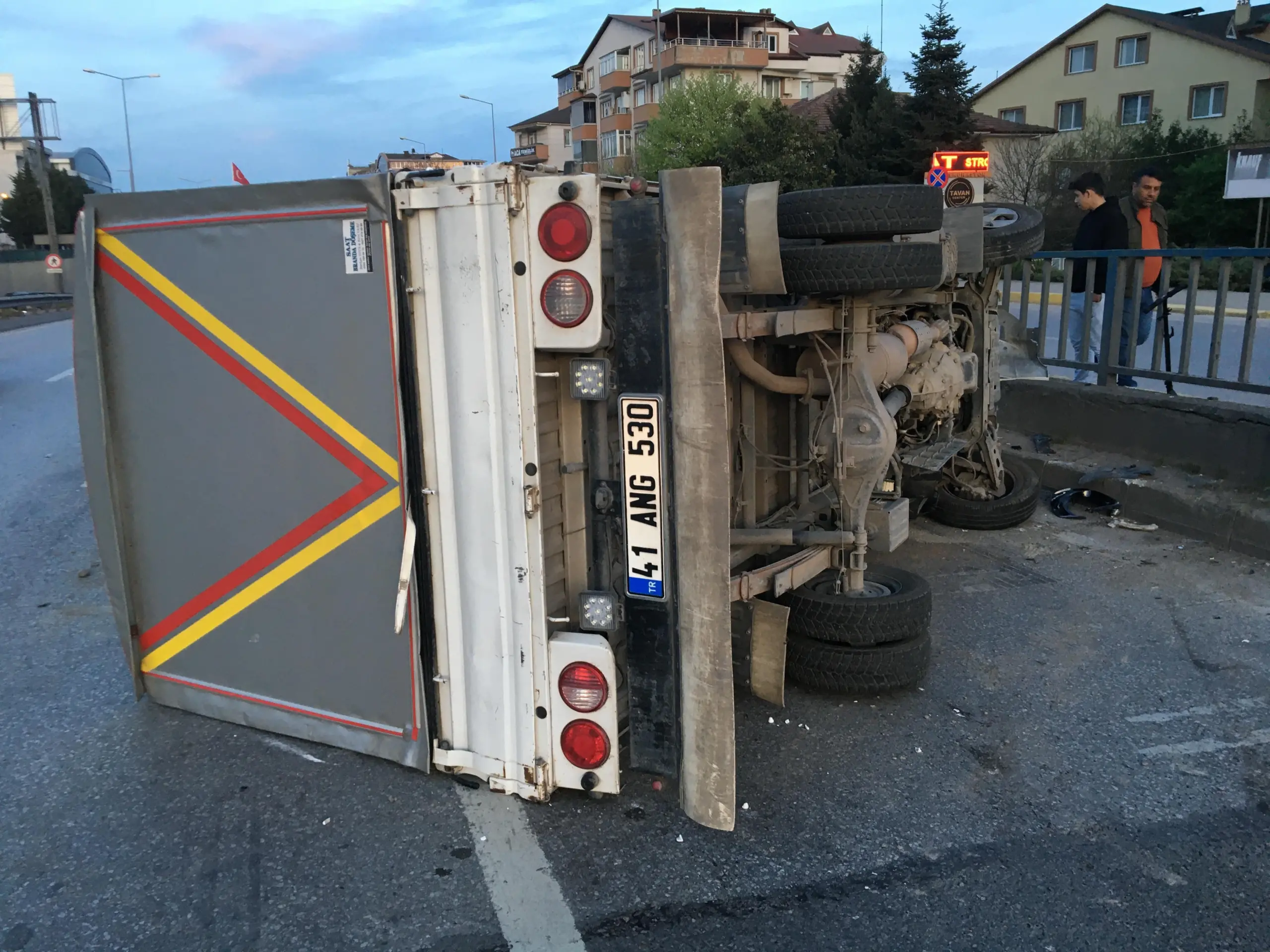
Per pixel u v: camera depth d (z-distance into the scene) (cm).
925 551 605
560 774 324
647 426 290
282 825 327
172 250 351
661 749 312
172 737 387
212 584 380
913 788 347
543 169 298
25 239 6850
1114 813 330
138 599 402
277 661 373
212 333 350
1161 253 689
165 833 324
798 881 297
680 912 283
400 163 362
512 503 303
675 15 6906
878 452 390
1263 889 291
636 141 7006
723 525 281
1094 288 775
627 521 300
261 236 330
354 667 354
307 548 351
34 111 4406
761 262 316
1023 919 279
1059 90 5712
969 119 4284
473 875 300
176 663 402
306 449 341
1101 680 429
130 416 380
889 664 399
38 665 457
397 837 319
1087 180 829
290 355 334
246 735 387
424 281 302
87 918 283
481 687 329
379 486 327
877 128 4331
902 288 368
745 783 351
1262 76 4875
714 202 265
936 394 516
